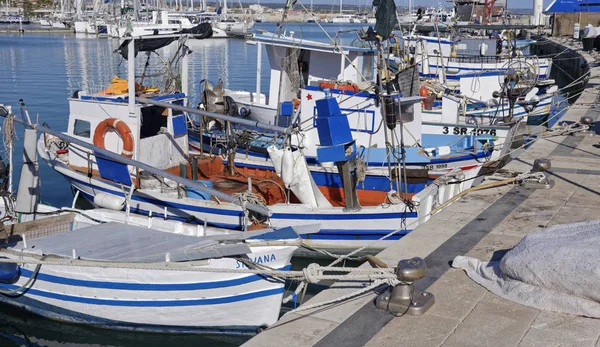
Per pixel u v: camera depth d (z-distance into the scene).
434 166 12.33
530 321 4.82
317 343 4.52
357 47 14.57
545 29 55.53
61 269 7.99
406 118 12.13
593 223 5.52
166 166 11.83
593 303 4.88
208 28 12.35
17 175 15.59
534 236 5.57
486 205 8.01
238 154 13.30
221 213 10.09
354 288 5.43
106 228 8.62
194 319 7.91
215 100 13.88
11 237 8.77
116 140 11.23
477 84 20.52
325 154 9.45
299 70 15.20
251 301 7.75
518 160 10.63
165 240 8.04
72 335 8.47
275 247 7.66
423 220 9.77
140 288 7.75
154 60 36.12
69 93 28.14
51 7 122.88
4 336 8.45
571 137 12.71
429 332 4.67
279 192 11.26
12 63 41.56
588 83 22.72
